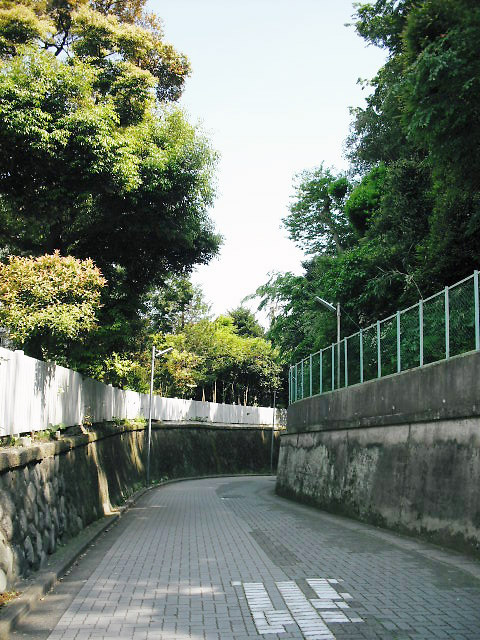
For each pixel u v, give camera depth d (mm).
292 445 26344
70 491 12430
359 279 26062
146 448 35969
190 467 45031
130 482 26859
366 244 27172
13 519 7793
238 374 61719
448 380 11633
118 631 5848
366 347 17828
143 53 25453
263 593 7328
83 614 6477
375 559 9711
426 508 12016
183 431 45688
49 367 12633
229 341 60812
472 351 10875
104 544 11758
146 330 39344
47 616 6402
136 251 25484
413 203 24531
